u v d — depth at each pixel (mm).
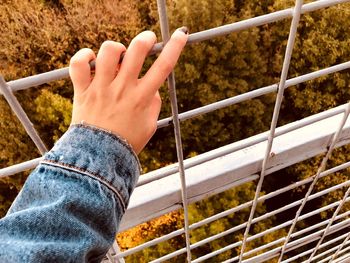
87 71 294
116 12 4695
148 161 5137
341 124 564
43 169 274
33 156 4938
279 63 5133
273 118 448
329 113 527
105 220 274
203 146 5262
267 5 5047
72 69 293
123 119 300
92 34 4723
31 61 4703
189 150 5273
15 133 4789
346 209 4734
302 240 893
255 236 760
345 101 5316
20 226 240
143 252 4289
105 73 294
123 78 296
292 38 339
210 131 5066
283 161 631
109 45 293
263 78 5199
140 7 4828
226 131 5207
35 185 269
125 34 4848
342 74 5090
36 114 4793
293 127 514
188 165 486
